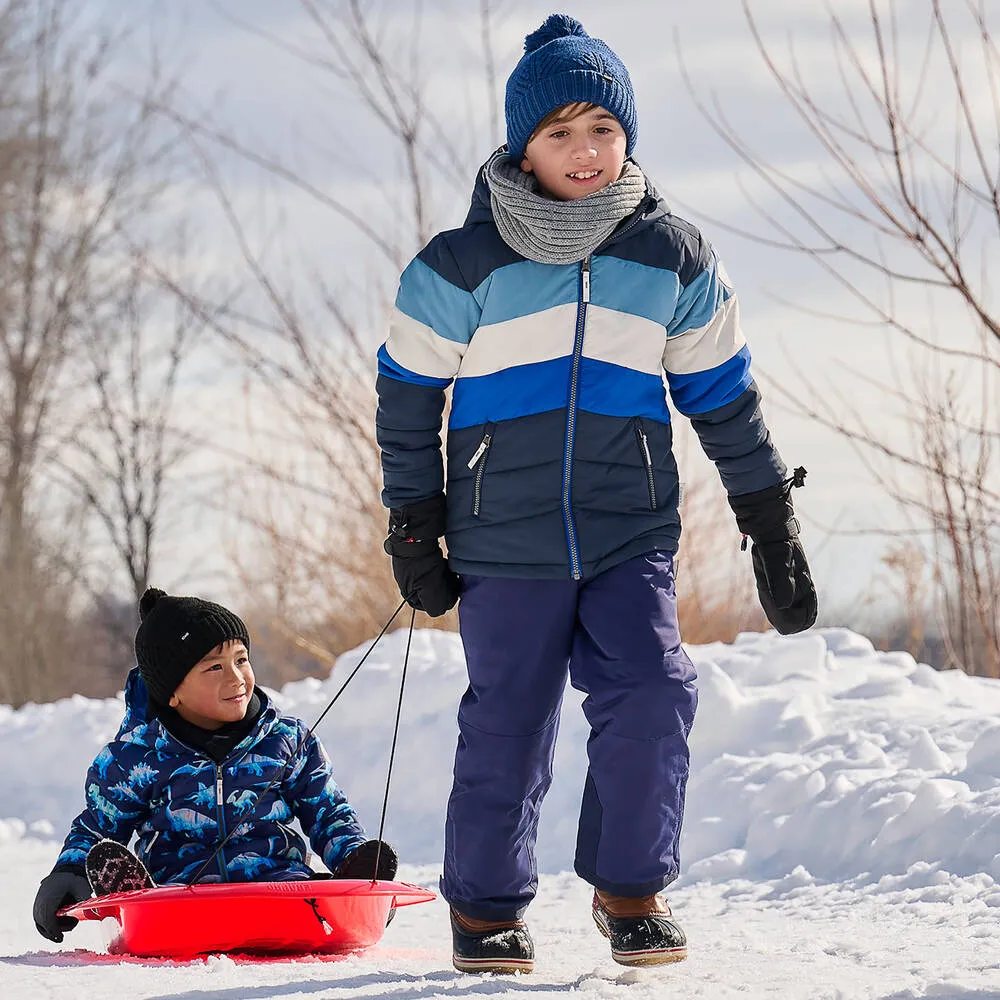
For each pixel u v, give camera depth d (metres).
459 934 7.16
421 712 15.73
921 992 5.89
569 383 6.94
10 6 58.94
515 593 6.98
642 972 6.68
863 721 13.29
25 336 56.56
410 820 14.88
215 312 34.91
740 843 11.76
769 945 7.95
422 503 7.29
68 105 58.12
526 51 7.57
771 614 7.59
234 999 6.04
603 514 6.95
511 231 6.95
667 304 7.11
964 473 17.27
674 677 6.88
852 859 10.58
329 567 25.84
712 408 7.43
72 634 55.19
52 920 8.34
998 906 8.71
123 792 8.66
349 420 25.83
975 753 11.09
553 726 7.20
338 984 6.48
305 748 8.97
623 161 7.34
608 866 6.88
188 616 8.65
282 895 7.64
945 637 18.78
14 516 54.38
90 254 55.81
